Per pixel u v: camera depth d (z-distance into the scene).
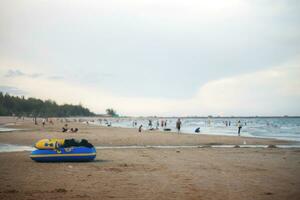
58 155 20.17
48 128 70.56
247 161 21.48
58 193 11.97
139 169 17.83
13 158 22.41
